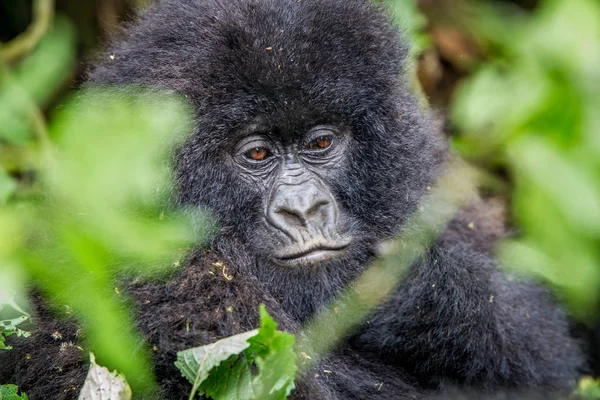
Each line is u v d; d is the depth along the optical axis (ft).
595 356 40.65
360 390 30.32
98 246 19.06
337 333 31.35
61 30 44.24
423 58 46.52
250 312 27.84
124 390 24.17
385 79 31.27
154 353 26.02
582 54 45.60
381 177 31.58
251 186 30.32
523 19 53.06
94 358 24.56
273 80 29.22
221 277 28.30
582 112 44.42
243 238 30.14
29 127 34.76
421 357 31.78
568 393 34.86
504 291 33.78
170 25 30.94
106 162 17.37
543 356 33.63
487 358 31.65
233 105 29.27
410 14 41.68
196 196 29.14
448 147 38.52
